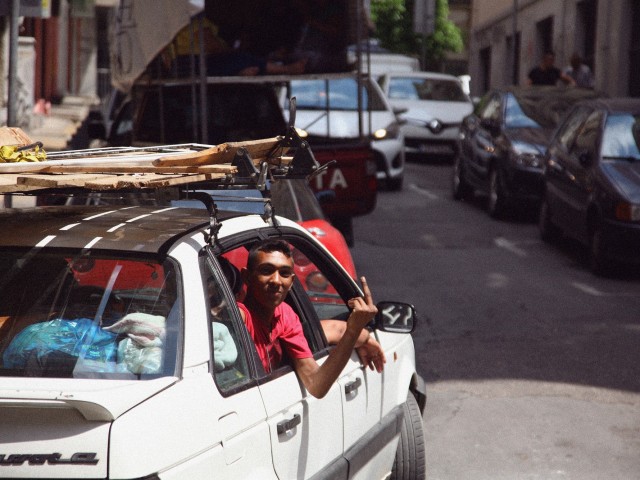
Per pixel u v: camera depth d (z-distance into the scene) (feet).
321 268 16.16
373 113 66.85
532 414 24.14
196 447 10.27
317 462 13.48
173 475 9.86
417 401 19.29
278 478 12.21
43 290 11.59
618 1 91.76
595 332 31.99
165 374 10.57
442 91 85.25
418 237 51.03
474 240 50.60
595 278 41.32
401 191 68.85
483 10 147.84
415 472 18.08
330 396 13.98
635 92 90.07
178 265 11.50
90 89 124.98
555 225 49.03
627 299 37.19
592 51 101.96
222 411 10.89
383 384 16.49
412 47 147.84
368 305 13.26
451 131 82.07
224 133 43.75
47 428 9.55
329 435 13.92
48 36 92.58
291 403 12.74
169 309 11.12
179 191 12.27
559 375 27.32
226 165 12.28
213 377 10.95
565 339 31.07
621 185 40.50
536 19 119.55
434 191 69.77
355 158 41.22
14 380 10.30
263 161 13.05
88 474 9.40
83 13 95.09
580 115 47.91
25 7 28.71
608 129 43.65
